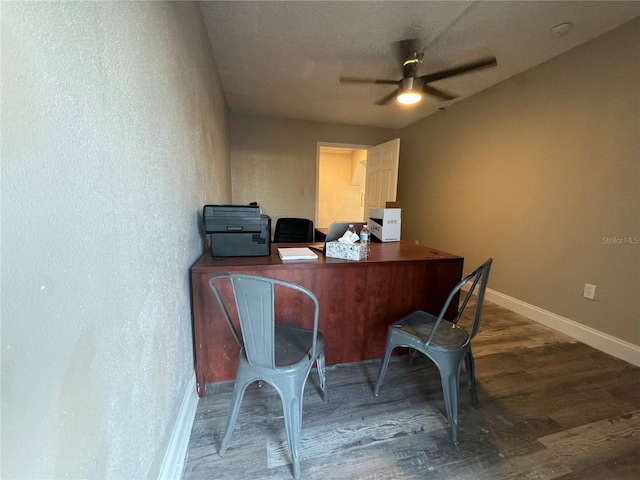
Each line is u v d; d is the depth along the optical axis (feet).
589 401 5.04
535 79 8.25
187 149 4.70
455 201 11.60
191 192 4.98
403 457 3.88
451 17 6.17
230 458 3.80
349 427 4.36
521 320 8.47
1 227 1.22
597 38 6.75
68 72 1.66
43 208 1.46
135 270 2.56
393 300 5.86
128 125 2.46
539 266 8.32
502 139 9.41
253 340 3.52
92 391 1.87
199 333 4.74
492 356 6.47
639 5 5.72
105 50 2.08
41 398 1.44
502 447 4.08
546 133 8.01
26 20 1.36
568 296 7.57
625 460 3.92
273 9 5.95
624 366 6.14
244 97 11.21
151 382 2.91
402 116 13.43
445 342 4.35
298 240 11.87
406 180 15.11
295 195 14.66
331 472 3.64
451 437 4.21
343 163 20.24
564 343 7.11
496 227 9.75
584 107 7.07
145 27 2.87
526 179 8.64
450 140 11.82
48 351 1.49
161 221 3.31
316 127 14.51
